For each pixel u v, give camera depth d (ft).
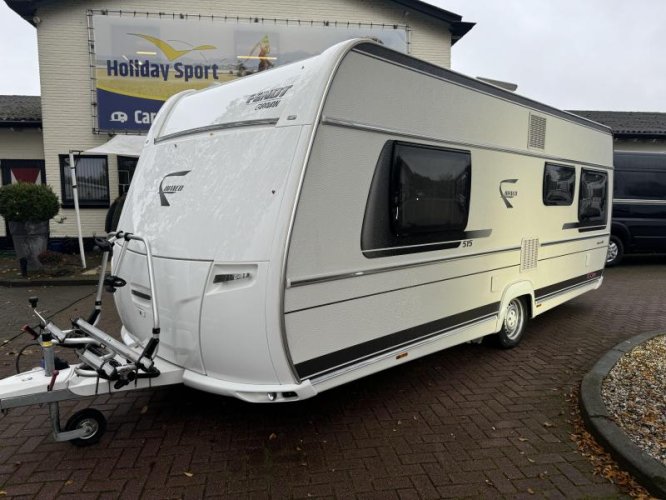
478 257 15.11
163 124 13.98
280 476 10.12
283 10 38.42
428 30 39.73
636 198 36.47
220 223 10.53
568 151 19.71
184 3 37.58
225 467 10.41
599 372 14.78
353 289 11.20
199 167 11.72
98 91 37.47
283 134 10.30
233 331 10.04
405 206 12.26
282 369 9.98
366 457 10.84
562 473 10.30
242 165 10.77
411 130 12.35
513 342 18.04
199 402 13.46
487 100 14.99
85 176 39.11
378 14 39.11
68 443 11.32
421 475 10.21
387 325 12.19
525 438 11.68
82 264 32.78
